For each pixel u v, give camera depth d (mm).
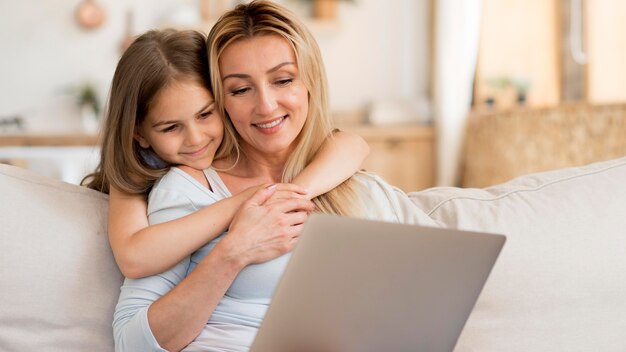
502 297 1436
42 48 5328
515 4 5180
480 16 5262
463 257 1112
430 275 1112
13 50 5309
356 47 5570
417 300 1137
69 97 5340
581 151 3943
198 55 1449
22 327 1326
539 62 5109
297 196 1384
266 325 1083
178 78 1392
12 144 4691
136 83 1390
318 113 1534
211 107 1442
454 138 5117
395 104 5332
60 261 1356
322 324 1111
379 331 1153
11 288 1321
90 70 5367
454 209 1505
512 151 4527
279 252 1345
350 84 5582
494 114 4715
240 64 1421
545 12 5051
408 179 5195
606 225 1489
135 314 1290
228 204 1364
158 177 1451
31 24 5312
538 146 4281
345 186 1526
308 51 1475
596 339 1449
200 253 1405
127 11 5363
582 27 4828
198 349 1302
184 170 1462
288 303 1066
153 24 5383
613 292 1465
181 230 1318
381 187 1568
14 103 5324
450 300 1164
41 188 1418
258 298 1383
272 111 1437
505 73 5250
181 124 1419
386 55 5594
